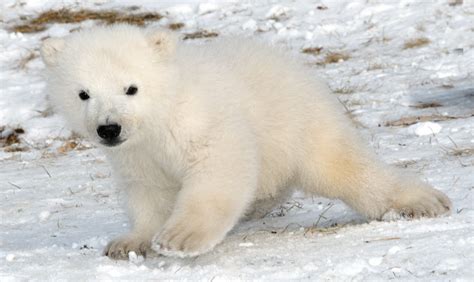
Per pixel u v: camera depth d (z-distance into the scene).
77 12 29.42
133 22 28.28
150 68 9.96
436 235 9.38
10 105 23.34
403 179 11.19
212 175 9.65
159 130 9.99
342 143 11.06
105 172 17.41
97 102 9.80
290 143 10.91
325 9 27.91
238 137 9.88
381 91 21.30
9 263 9.61
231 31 27.11
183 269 8.89
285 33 26.55
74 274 8.95
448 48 24.06
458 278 7.75
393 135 17.44
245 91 10.58
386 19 26.61
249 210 11.77
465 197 11.69
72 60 10.11
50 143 20.83
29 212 14.59
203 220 9.12
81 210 14.43
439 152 15.30
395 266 8.39
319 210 12.30
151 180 10.61
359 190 11.00
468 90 20.50
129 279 8.61
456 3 26.88
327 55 24.83
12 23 29.06
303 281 8.15
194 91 9.98
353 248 9.33
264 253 9.59
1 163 19.41
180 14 28.81
